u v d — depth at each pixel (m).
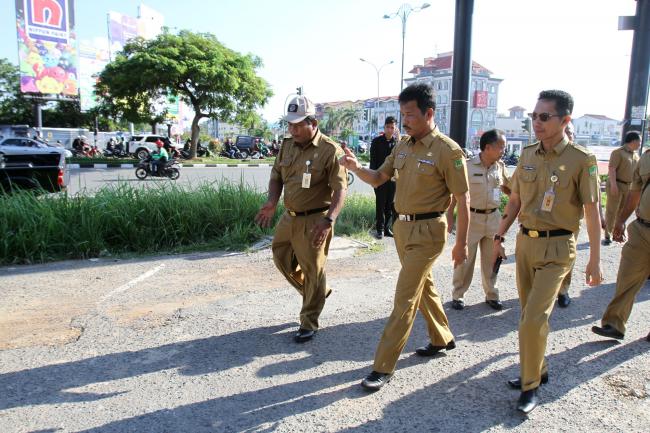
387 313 4.54
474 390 3.19
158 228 6.91
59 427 2.75
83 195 7.21
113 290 5.11
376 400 3.05
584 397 3.10
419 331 4.14
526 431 2.74
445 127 71.00
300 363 3.54
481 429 2.76
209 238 7.33
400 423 2.81
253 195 8.04
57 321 4.27
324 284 4.00
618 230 4.12
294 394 3.12
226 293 5.05
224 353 3.69
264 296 4.96
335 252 6.80
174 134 47.00
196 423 2.79
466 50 8.55
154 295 4.97
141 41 25.91
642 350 3.80
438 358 3.65
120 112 27.23
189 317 4.39
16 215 6.40
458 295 4.73
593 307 4.79
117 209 6.91
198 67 24.03
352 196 9.92
